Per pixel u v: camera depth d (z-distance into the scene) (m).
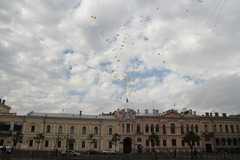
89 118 83.56
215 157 53.16
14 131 76.38
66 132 80.50
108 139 82.44
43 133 78.31
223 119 92.75
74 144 79.94
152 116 88.00
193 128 89.31
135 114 87.69
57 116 83.25
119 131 83.81
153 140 69.56
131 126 85.25
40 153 57.72
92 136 76.00
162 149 84.06
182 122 89.06
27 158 49.59
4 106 93.69
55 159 50.53
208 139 89.06
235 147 90.56
